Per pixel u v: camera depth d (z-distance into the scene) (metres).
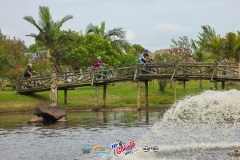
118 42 76.50
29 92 47.06
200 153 20.08
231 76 40.72
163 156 19.66
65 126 30.95
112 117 36.69
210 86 58.00
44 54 71.00
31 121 33.78
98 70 44.88
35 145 23.22
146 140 23.50
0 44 51.94
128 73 45.16
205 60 61.09
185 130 25.70
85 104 47.44
